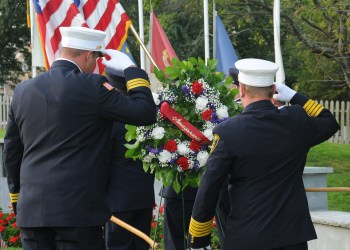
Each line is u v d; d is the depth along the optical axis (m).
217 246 12.12
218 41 14.37
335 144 26.92
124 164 9.54
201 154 7.54
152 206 9.80
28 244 6.39
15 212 7.05
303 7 18.89
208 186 6.19
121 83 8.36
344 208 15.98
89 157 6.31
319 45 20.67
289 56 34.16
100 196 6.36
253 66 6.34
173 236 9.70
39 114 6.36
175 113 7.52
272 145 6.21
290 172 6.28
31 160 6.41
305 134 6.34
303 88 33.84
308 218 6.27
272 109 6.34
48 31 11.90
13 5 36.03
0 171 14.64
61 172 6.23
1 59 39.47
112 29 12.45
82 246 6.26
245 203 6.19
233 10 25.84
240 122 6.25
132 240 9.71
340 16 18.41
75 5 11.85
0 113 35.16
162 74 7.82
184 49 30.22
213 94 7.74
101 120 6.36
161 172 7.80
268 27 28.61
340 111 32.22
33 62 13.53
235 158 6.19
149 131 7.64
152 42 14.29
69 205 6.19
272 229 6.10
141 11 14.38
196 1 28.16
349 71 19.52
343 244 10.07
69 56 6.57
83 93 6.30
